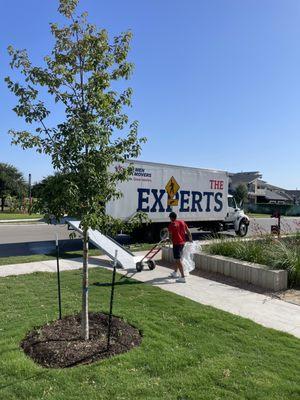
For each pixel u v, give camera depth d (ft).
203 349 16.87
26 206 18.06
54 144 16.60
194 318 21.31
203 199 66.54
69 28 17.15
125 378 13.99
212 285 30.81
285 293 28.91
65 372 14.30
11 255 44.93
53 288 27.91
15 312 21.58
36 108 16.96
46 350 16.07
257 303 26.00
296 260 31.65
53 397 12.72
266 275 30.37
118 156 17.66
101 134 16.83
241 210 74.90
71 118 16.51
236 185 248.32
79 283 29.76
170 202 60.90
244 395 13.12
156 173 58.70
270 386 13.74
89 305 23.13
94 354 15.94
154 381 13.85
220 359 15.87
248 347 17.49
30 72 16.89
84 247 17.48
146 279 32.40
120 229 18.40
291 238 43.88
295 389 13.60
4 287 28.14
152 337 17.93
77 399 12.63
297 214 202.18
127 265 36.76
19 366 14.58
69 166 16.67
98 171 16.84
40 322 19.36
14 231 72.49
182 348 16.84
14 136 16.87
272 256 33.65
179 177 62.34
